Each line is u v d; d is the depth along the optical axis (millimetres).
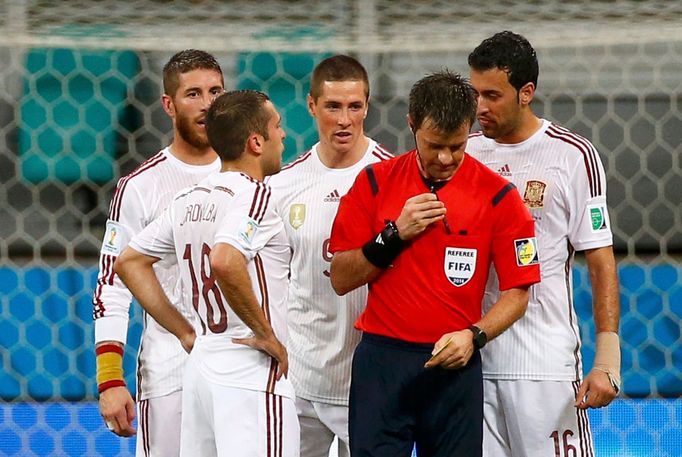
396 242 11578
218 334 11984
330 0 20094
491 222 11859
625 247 21203
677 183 21422
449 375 11781
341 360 13570
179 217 12320
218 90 13680
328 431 14008
